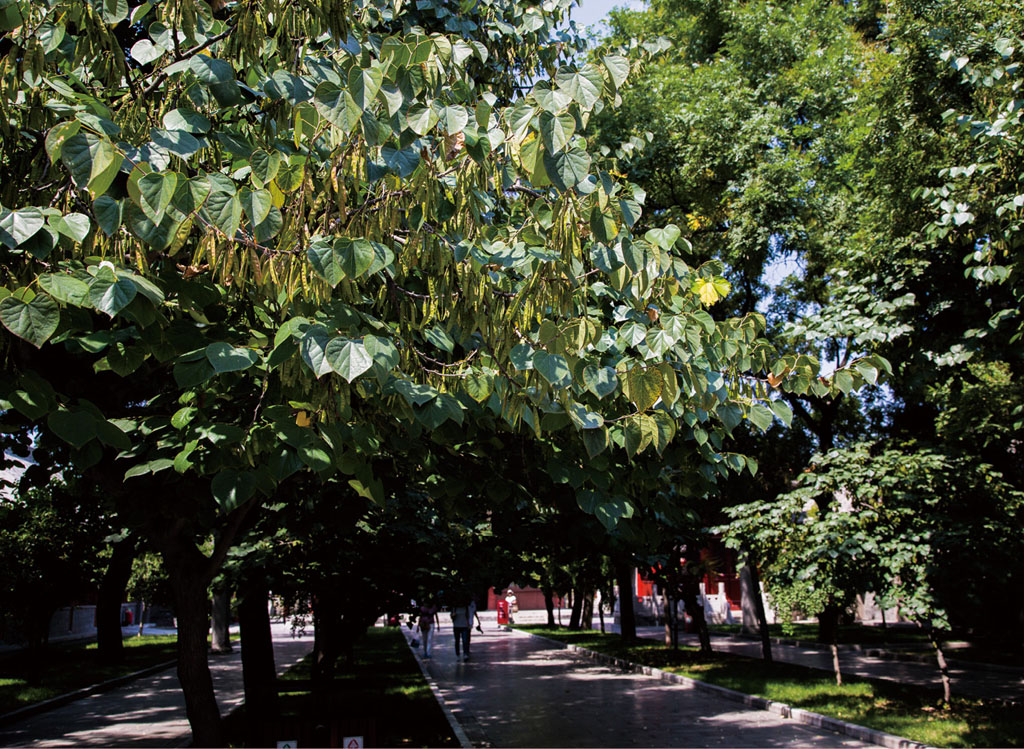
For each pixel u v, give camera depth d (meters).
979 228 7.71
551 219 3.65
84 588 17.23
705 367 4.24
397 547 8.82
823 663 18.38
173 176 2.68
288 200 3.54
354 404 3.91
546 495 5.49
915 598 9.98
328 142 3.47
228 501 3.37
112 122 3.06
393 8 5.12
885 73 12.48
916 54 9.95
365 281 4.00
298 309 3.52
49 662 20.72
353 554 8.70
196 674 7.04
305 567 8.94
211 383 4.11
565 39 6.05
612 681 16.50
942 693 12.35
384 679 15.54
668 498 6.00
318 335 2.92
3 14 2.87
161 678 19.06
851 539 10.12
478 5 5.70
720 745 9.62
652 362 3.55
